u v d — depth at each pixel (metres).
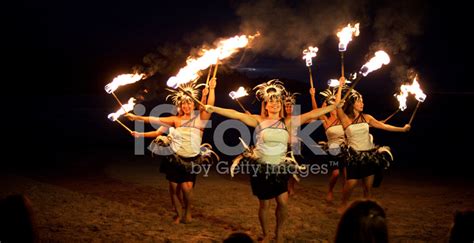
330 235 6.11
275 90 5.82
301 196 8.15
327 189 8.65
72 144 13.90
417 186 8.91
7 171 10.09
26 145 13.64
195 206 7.50
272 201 7.82
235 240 3.04
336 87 7.96
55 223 6.51
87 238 5.88
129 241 5.81
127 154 12.38
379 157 7.08
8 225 3.13
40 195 8.04
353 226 2.92
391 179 9.53
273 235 6.19
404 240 5.88
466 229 3.12
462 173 10.12
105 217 6.84
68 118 19.20
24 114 20.36
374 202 3.00
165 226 6.47
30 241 3.16
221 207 7.46
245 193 8.36
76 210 7.18
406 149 13.04
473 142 13.80
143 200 7.83
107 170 10.32
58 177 9.55
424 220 6.75
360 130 7.01
